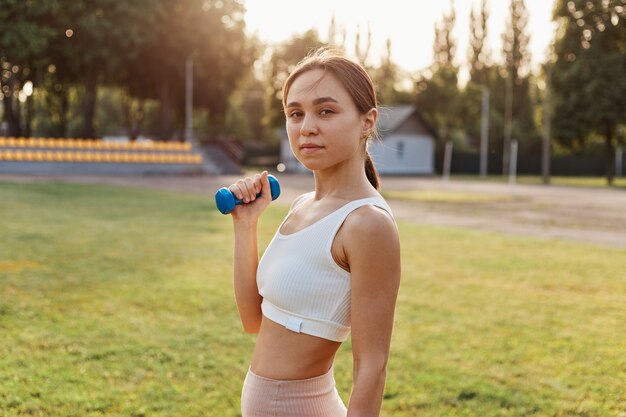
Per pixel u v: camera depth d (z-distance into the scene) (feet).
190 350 17.40
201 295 23.79
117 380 15.16
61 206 55.31
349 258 5.27
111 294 23.70
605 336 19.70
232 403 14.01
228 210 6.43
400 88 202.90
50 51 134.21
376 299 5.22
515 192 97.71
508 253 36.35
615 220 57.93
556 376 16.10
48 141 121.08
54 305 21.89
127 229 41.96
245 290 6.53
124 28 126.00
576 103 137.39
